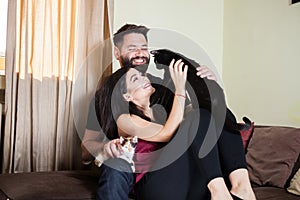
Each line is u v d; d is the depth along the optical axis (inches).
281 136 81.4
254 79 109.7
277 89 101.7
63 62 92.6
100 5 96.3
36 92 90.0
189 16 117.6
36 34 89.7
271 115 103.4
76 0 94.6
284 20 100.4
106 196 59.2
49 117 91.7
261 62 107.6
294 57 96.8
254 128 89.3
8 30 87.4
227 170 61.2
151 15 111.2
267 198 68.0
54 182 65.5
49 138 91.7
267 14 106.1
